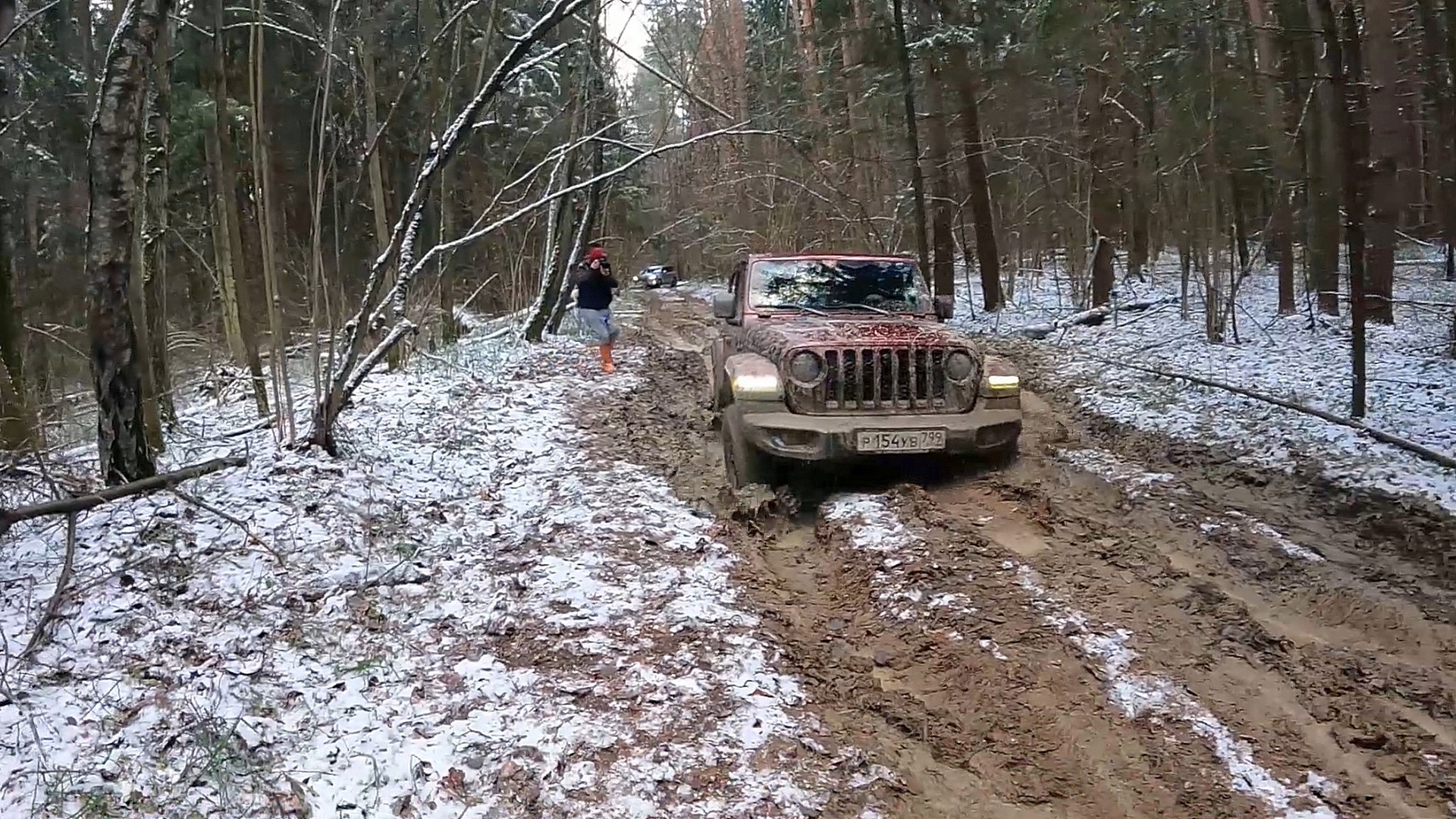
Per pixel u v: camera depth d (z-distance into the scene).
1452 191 14.13
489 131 19.94
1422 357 11.39
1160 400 10.27
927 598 5.20
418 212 7.64
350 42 12.54
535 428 9.84
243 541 5.91
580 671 4.57
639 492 7.36
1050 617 4.93
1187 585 5.31
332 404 7.67
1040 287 23.61
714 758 3.82
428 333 14.80
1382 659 4.57
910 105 17.05
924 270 17.19
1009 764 3.82
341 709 4.26
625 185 26.91
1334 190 14.40
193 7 12.38
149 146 9.06
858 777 3.73
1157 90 18.81
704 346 17.30
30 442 7.71
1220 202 14.94
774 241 21.50
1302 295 18.11
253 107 7.61
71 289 17.50
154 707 4.17
